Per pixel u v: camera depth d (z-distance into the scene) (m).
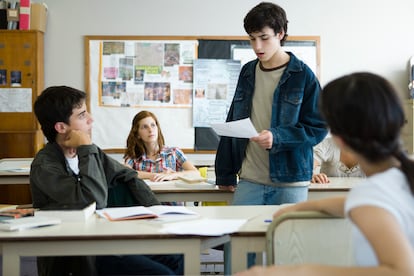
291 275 1.04
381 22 6.00
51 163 2.17
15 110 5.66
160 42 5.96
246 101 2.62
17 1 5.84
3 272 1.69
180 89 6.00
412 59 5.85
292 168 2.48
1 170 3.82
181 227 1.78
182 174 3.52
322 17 5.98
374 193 1.03
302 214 1.53
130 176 2.38
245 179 2.60
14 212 1.93
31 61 5.65
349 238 1.56
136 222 1.88
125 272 2.11
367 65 6.01
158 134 3.73
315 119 2.47
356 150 1.09
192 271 1.71
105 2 5.96
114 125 6.01
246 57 5.96
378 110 1.04
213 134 6.02
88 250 1.69
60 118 2.20
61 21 5.96
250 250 1.71
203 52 5.96
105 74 5.99
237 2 5.95
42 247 1.68
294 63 2.50
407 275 0.91
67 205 2.03
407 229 1.01
